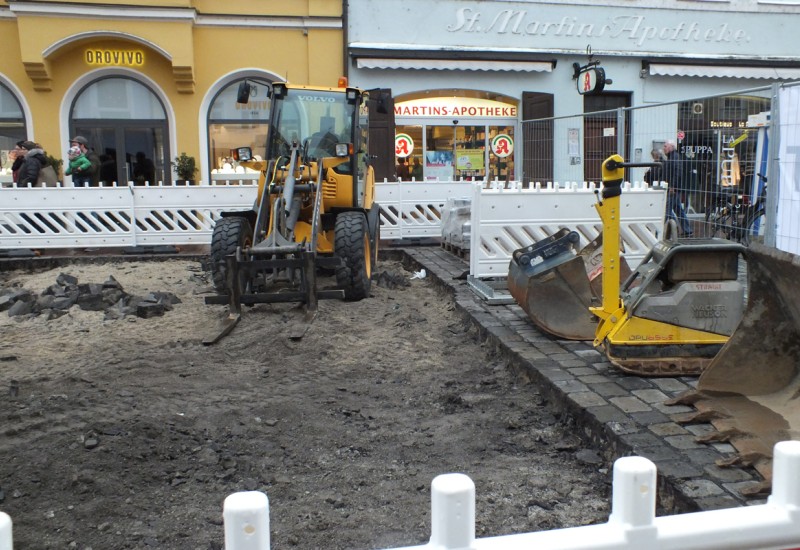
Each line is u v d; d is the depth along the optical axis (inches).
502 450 163.2
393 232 479.2
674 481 127.6
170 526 130.5
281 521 131.7
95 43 559.8
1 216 440.1
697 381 182.2
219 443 164.6
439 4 599.8
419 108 617.6
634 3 629.6
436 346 246.8
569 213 302.4
